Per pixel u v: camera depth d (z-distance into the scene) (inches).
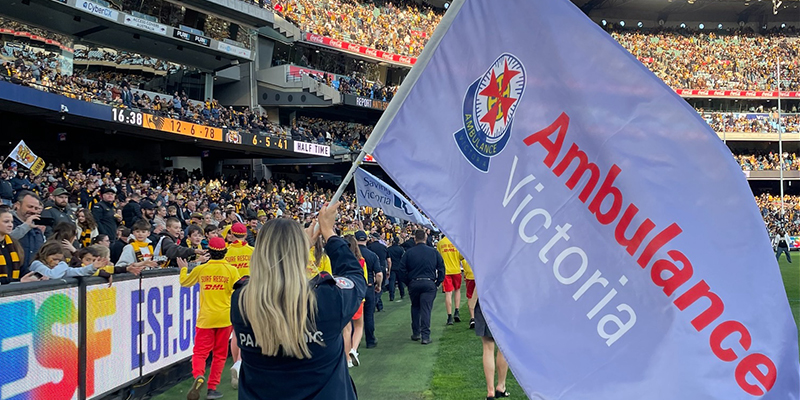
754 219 81.4
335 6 1563.7
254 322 77.5
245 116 1123.9
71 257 207.3
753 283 80.4
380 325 428.8
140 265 209.0
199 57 1155.3
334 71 1553.9
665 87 86.7
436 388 241.9
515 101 97.1
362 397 229.1
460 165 101.1
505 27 99.1
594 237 89.0
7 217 192.4
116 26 956.0
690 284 82.2
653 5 2143.2
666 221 84.6
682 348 81.1
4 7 834.2
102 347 194.2
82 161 1001.5
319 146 1243.8
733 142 2023.9
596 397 83.9
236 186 1150.3
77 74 961.5
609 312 86.3
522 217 94.3
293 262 79.2
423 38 1782.7
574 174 91.6
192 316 271.3
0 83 678.5
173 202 536.4
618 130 88.7
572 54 92.9
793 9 2162.9
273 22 1206.3
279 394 78.9
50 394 165.0
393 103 104.4
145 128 878.4
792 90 1989.4
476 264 96.6
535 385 87.1
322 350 80.1
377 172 1563.7
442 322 439.5
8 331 149.1
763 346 79.2
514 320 91.4
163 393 236.8
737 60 2066.9
